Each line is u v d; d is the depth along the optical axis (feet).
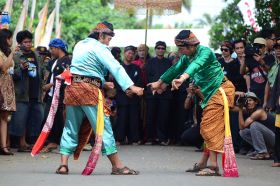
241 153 46.96
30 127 47.21
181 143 56.08
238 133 47.57
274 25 56.80
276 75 38.55
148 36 83.56
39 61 47.06
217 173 32.94
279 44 38.83
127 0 55.62
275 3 56.65
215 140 32.58
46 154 44.47
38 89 47.03
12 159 40.73
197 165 34.50
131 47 55.98
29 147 46.39
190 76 31.37
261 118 43.57
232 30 62.75
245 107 44.78
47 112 46.34
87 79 32.04
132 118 56.44
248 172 35.47
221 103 32.50
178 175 32.91
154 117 56.70
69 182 29.50
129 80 31.89
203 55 32.04
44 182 29.45
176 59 55.77
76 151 33.27
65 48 45.68
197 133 46.34
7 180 30.07
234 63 49.49
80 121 32.60
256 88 46.62
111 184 29.07
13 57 44.68
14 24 98.27
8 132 45.55
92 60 32.07
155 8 55.88
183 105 56.03
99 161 39.91
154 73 56.34
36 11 113.29
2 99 42.22
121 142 56.70
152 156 44.70
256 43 46.70
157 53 56.59
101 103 32.04
